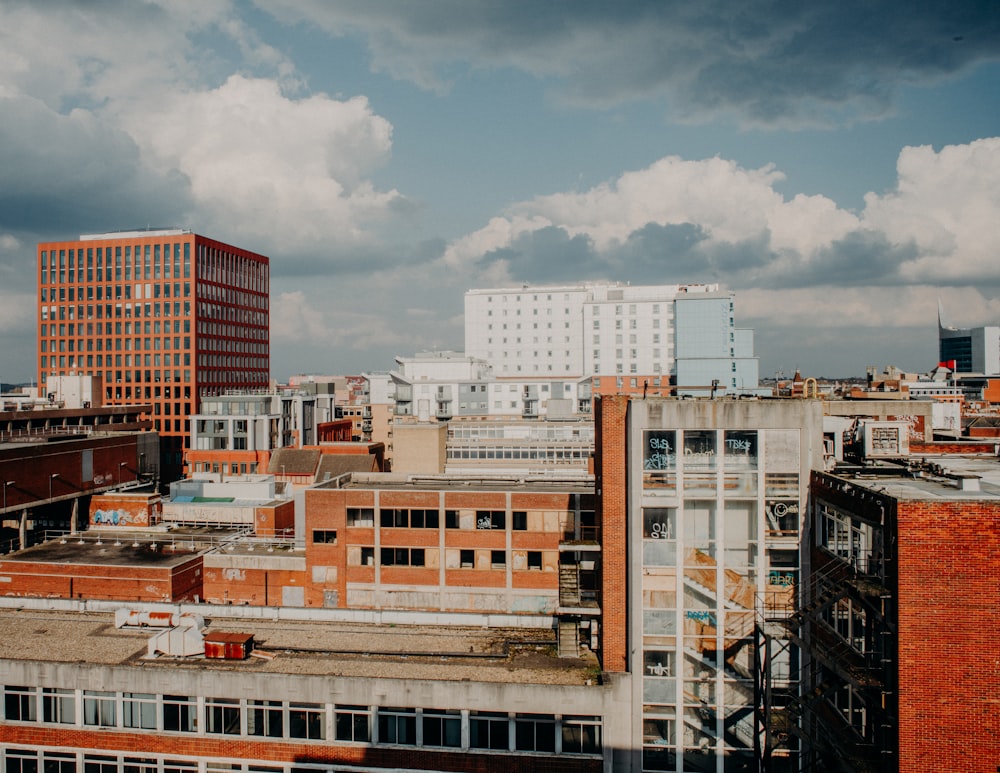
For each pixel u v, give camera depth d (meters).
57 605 48.12
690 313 151.25
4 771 38.59
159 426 170.88
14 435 104.00
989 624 25.78
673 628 36.88
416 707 36.44
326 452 109.81
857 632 30.52
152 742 37.56
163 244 171.25
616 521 37.97
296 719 37.06
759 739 33.72
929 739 26.06
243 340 194.25
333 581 58.47
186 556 63.56
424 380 145.38
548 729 36.41
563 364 188.50
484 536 56.84
